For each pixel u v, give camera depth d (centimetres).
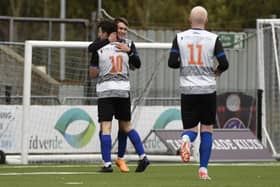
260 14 9350
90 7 11025
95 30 5619
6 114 4388
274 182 3041
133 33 5334
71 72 4897
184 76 2969
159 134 4400
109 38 3375
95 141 4416
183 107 2975
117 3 10712
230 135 4384
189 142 2941
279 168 3759
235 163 4156
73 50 4891
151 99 4716
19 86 4803
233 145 4338
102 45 3366
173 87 5203
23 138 4172
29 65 4181
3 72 4791
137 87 4906
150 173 3419
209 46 2958
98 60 3366
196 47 2956
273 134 4859
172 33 5831
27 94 4169
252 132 4716
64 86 4859
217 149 4300
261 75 4731
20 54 4794
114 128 4362
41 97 4691
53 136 4384
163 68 5172
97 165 3950
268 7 9206
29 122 4256
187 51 2961
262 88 4709
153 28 5809
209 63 2962
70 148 4397
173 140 4359
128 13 10481
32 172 3488
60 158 4253
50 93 4856
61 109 4397
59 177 3219
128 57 3384
